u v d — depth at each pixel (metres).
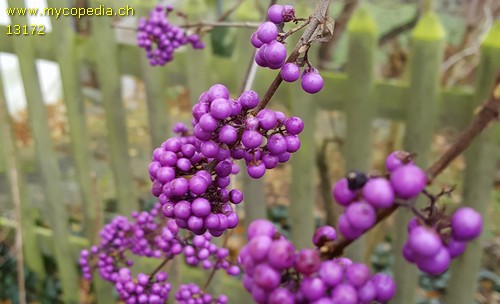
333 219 0.36
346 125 0.28
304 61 0.08
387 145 0.37
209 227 0.08
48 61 0.34
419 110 0.25
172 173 0.08
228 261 0.15
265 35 0.08
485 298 0.36
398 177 0.05
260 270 0.06
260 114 0.08
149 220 0.18
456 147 0.05
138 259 0.36
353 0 0.36
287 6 0.08
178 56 0.32
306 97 0.28
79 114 0.35
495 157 0.25
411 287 0.29
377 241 0.34
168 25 0.19
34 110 0.36
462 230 0.05
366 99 0.27
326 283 0.06
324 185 0.36
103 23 0.32
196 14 0.29
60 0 0.32
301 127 0.08
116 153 0.35
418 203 0.26
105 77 0.33
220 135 0.08
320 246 0.06
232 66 0.30
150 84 0.32
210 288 0.34
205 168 0.08
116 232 0.18
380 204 0.05
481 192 0.25
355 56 0.26
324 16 0.08
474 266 0.27
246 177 0.31
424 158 0.26
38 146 0.37
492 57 0.23
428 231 0.05
